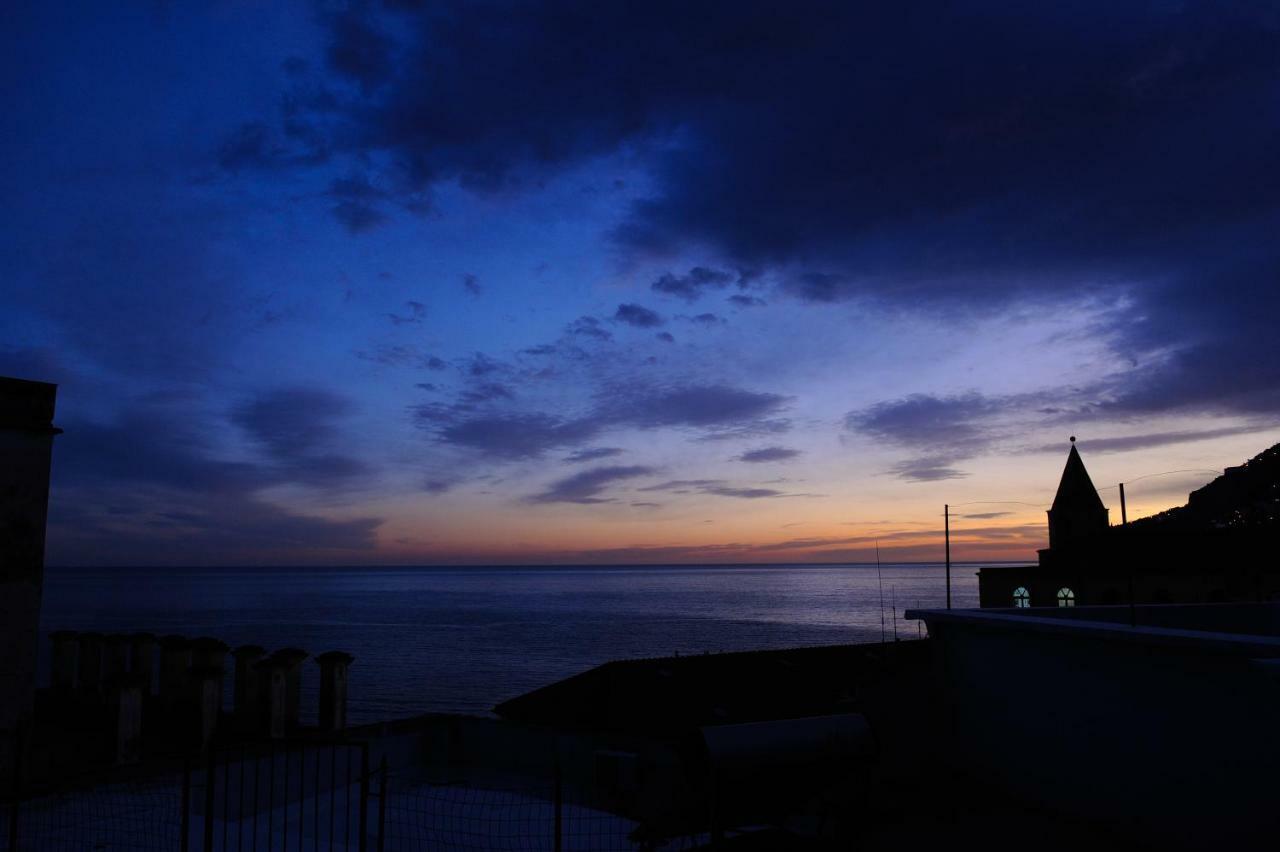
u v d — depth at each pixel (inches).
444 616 7091.5
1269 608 491.2
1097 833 336.5
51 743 427.5
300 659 517.7
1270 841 270.5
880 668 480.1
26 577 420.2
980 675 420.2
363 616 6948.8
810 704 582.9
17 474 420.5
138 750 449.4
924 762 438.3
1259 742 274.7
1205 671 296.2
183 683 521.0
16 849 329.1
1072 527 2507.4
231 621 6235.2
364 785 323.3
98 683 552.7
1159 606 468.4
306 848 354.6
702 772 335.9
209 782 309.4
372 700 2972.4
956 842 331.6
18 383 423.5
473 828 414.6
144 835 349.4
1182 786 302.8
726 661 766.5
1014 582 2284.7
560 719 621.9
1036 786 377.7
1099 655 345.1
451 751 578.6
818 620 6796.3
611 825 418.9
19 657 413.1
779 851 332.2
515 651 4571.9
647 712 608.7
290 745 455.8
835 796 348.8
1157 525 2327.8
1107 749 339.6
